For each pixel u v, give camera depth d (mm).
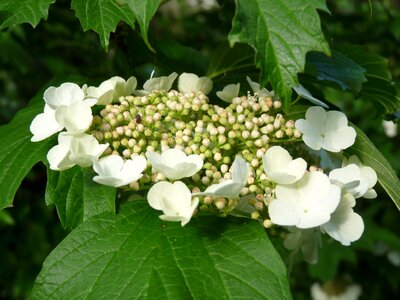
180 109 151
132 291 130
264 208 143
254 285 130
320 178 136
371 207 388
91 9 152
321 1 132
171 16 434
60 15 288
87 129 145
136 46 207
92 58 218
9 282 341
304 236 177
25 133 166
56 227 342
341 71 186
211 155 145
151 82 165
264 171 142
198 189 139
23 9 154
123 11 152
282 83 131
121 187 147
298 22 132
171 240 138
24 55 321
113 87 160
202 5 429
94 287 132
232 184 128
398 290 418
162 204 133
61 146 144
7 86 391
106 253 137
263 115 150
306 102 176
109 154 145
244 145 150
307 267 394
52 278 135
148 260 135
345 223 138
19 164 156
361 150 157
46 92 150
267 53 132
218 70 194
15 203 333
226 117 149
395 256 414
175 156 140
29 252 339
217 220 143
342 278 421
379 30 347
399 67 367
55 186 149
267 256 134
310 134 148
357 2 440
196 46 343
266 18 133
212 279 131
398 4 461
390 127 408
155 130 149
